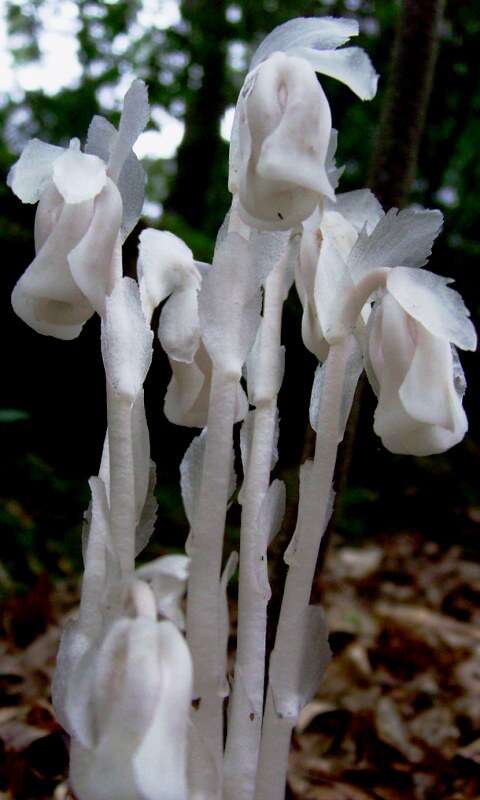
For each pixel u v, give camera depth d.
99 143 0.09
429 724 0.20
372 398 0.29
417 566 0.38
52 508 0.29
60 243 0.09
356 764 0.18
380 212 0.11
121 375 0.09
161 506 0.31
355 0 0.52
